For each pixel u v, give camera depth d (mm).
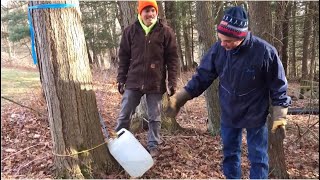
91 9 18391
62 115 3895
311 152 6008
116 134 4148
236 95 3148
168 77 4281
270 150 4652
